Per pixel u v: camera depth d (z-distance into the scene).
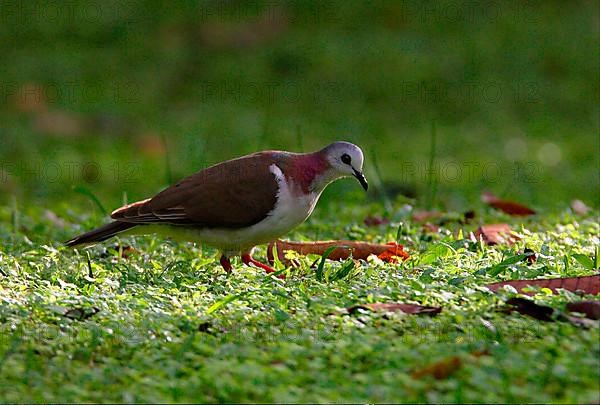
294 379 6.86
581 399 6.48
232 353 7.33
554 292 8.89
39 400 6.75
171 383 6.84
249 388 6.73
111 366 7.26
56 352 7.66
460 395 6.60
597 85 24.86
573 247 10.88
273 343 7.63
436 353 7.18
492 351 7.26
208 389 6.90
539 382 6.81
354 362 7.25
